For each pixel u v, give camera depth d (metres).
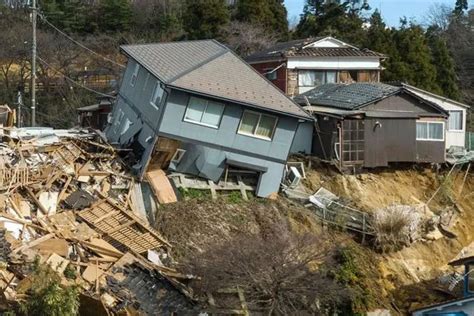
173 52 23.47
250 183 21.59
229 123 20.84
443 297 19.73
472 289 19.22
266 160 21.41
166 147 20.39
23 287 14.30
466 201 24.92
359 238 21.05
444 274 21.14
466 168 26.02
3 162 18.94
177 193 20.34
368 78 30.77
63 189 18.84
